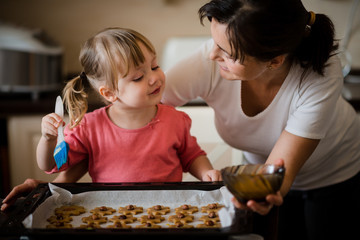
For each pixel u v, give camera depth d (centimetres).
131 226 88
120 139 112
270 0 88
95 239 76
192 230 77
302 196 143
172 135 115
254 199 80
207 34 251
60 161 99
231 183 79
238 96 117
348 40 249
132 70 104
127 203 98
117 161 111
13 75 203
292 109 111
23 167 208
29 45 203
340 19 248
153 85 107
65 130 114
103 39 107
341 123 130
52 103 203
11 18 243
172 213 94
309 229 146
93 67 108
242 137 126
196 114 192
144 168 111
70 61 249
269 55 92
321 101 104
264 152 129
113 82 106
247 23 88
